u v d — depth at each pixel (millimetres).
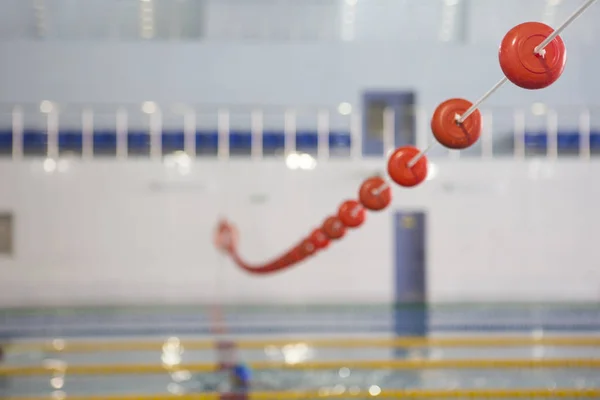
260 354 7230
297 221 10016
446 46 10984
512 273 10016
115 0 11312
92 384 6258
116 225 9977
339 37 11367
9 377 6484
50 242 9922
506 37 2084
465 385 6145
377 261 10047
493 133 10836
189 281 10016
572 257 9992
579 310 9516
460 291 10031
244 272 10016
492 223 10000
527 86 2074
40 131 10711
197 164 10031
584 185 9992
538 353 7180
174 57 10945
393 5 11391
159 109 10844
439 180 10000
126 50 10906
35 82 10844
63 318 9141
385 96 10977
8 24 11250
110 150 10719
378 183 3955
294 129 10883
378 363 6832
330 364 6828
